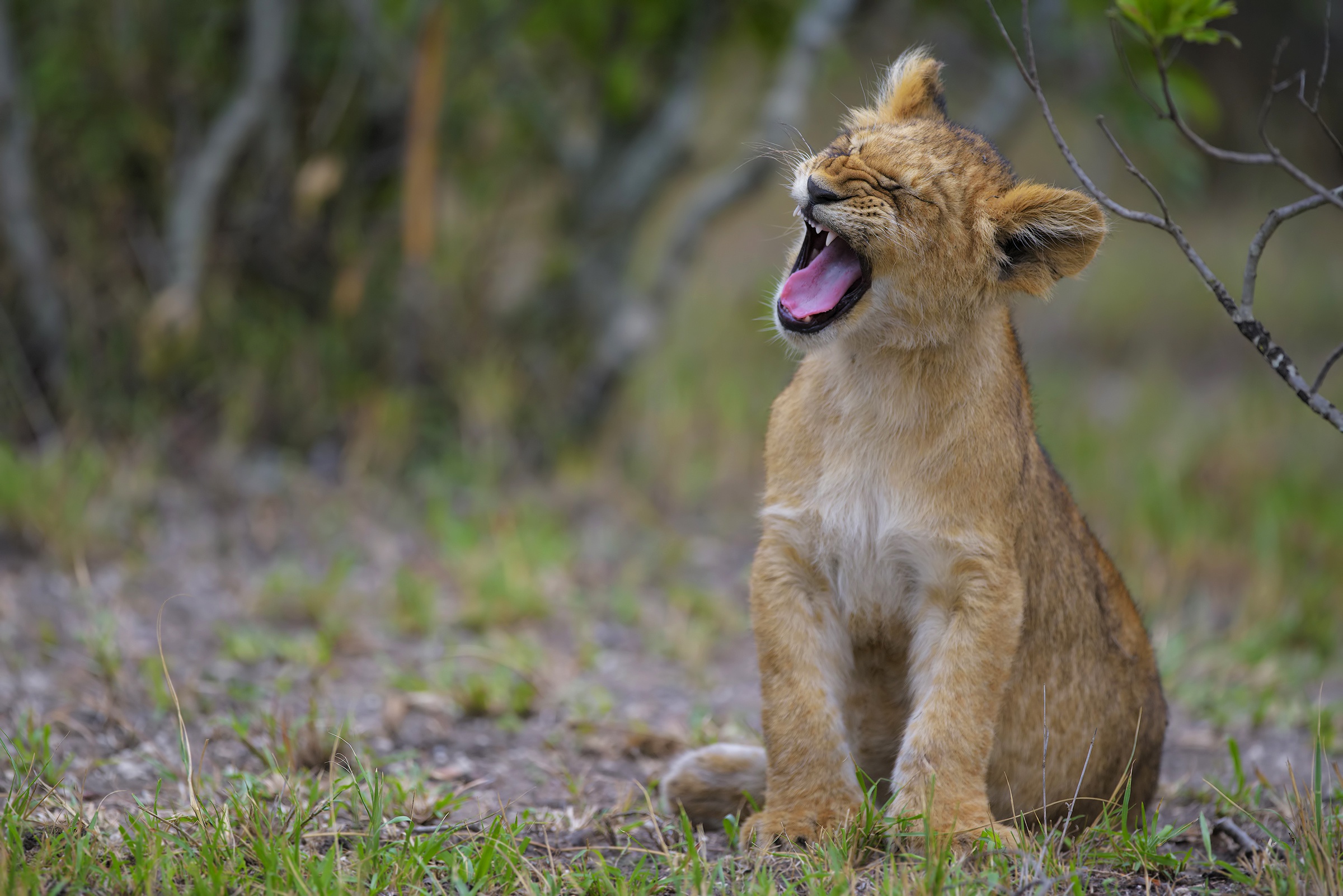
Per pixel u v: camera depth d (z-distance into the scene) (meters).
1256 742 9.05
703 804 6.75
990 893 5.43
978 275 6.26
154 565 10.91
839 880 5.44
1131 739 7.11
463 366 13.90
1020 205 6.23
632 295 14.61
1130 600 7.39
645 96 14.41
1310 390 6.00
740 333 18.94
